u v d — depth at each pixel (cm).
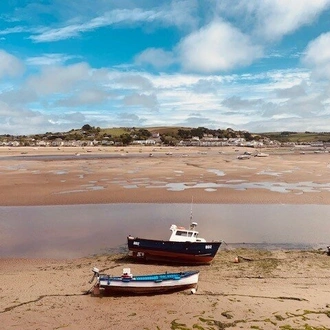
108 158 11944
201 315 1466
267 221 3228
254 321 1388
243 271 2092
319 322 1370
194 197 4309
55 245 2614
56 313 1530
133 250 2334
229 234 2845
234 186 5166
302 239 2714
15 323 1430
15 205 3922
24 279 1978
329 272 2053
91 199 4206
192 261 2272
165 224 3147
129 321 1436
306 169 7769
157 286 1744
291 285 1853
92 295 1748
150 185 5234
